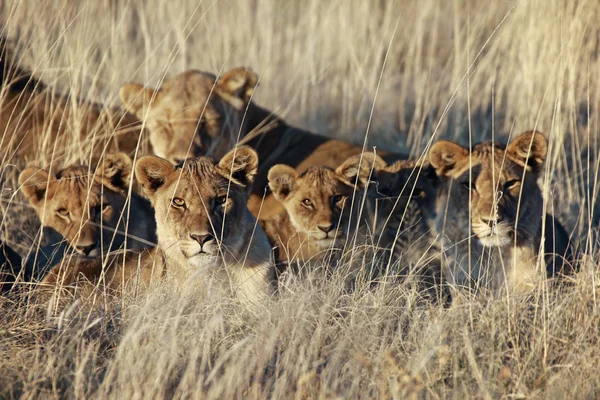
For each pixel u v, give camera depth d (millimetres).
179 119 14086
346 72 20844
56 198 11594
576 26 15539
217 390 7137
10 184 13234
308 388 7457
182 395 7266
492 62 18875
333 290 9305
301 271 10328
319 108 19484
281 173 11680
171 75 18297
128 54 18531
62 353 7977
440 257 11367
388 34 21141
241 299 9680
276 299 9594
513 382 7699
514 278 10484
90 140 13711
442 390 7488
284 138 14789
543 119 15539
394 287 9594
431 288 10633
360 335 8328
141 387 7320
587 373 7734
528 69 16266
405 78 19141
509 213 10797
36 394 7488
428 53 21188
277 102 19250
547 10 16156
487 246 10961
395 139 18172
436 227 11633
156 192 10547
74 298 9531
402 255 11172
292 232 11805
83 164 12797
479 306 8742
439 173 11570
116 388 7430
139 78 17703
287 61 21344
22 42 15086
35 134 13938
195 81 14492
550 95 15469
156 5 20641
